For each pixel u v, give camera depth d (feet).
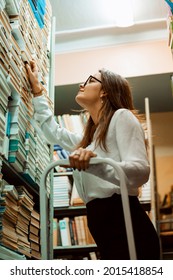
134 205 4.48
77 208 10.62
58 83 13.10
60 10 12.57
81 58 13.51
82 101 5.79
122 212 4.38
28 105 6.19
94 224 4.50
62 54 13.66
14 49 5.65
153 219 10.21
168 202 17.47
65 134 6.47
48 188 7.25
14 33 5.92
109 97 5.46
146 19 13.12
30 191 6.53
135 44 13.42
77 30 13.46
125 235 4.23
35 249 6.29
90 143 5.65
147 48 13.28
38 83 6.49
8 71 5.31
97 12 12.70
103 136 4.86
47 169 4.29
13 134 5.34
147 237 4.32
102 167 4.27
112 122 4.90
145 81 13.08
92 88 5.71
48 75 8.31
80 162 4.00
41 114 6.52
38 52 7.22
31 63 6.54
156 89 13.41
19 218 5.50
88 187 4.69
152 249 4.31
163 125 16.02
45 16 8.29
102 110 5.29
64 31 13.51
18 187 5.73
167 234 13.75
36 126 6.61
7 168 5.31
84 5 12.35
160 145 17.61
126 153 4.49
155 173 15.49
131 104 5.74
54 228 10.51
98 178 4.62
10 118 5.45
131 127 4.69
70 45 13.73
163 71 12.75
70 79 13.14
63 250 10.54
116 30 13.48
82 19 13.01
